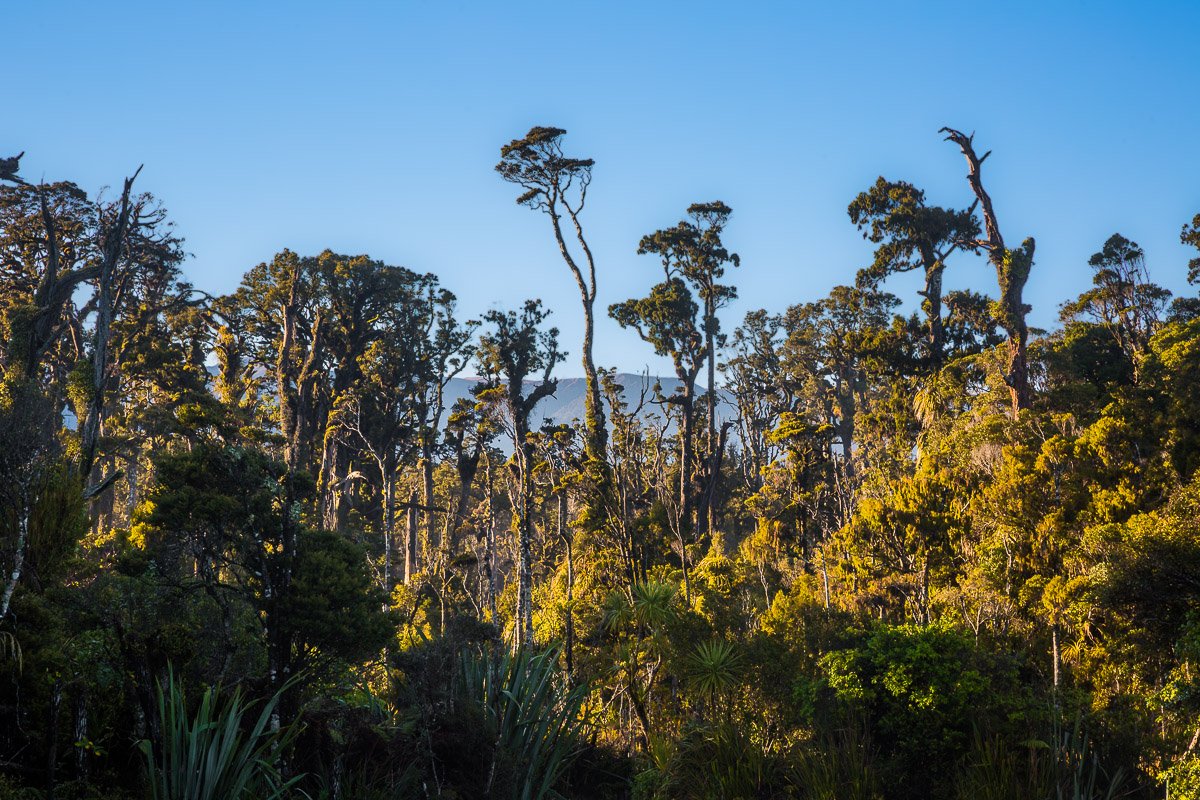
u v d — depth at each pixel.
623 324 74.00
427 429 66.44
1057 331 57.09
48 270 35.06
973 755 18.72
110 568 22.03
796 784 19.52
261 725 13.60
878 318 77.38
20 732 13.40
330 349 74.94
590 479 45.31
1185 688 18.33
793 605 29.81
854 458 71.06
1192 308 58.12
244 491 20.94
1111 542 26.53
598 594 37.06
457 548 64.12
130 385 63.22
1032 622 27.84
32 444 18.83
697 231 76.62
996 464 37.28
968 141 49.28
